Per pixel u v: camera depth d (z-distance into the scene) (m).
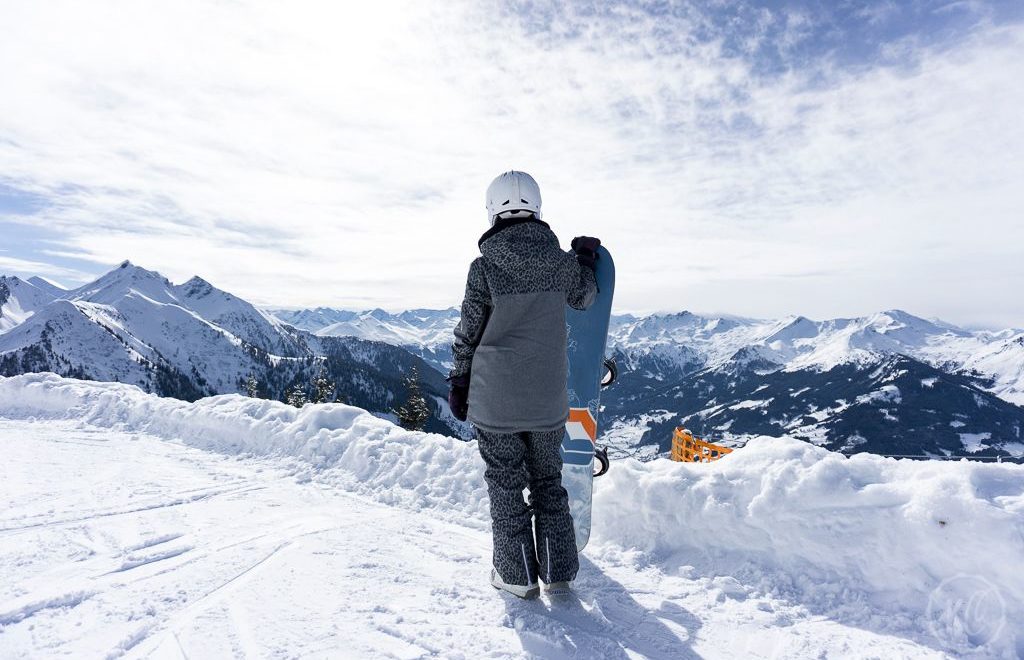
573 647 1.89
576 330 2.69
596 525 3.04
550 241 2.17
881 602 2.19
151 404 5.92
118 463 4.28
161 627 1.91
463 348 2.24
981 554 2.04
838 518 2.38
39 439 5.10
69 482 3.70
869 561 2.28
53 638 1.81
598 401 2.68
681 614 2.20
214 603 2.08
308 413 4.89
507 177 2.20
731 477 2.79
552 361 2.14
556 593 2.22
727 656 1.90
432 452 3.96
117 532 2.79
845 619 2.14
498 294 2.11
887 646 1.95
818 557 2.40
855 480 2.49
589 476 2.64
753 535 2.58
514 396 2.10
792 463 2.64
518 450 2.22
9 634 1.83
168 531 2.82
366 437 4.33
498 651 1.84
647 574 2.59
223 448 4.87
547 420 2.13
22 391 6.83
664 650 1.92
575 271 2.25
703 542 2.71
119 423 5.88
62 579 2.25
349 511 3.30
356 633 1.91
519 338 2.11
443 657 1.79
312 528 2.96
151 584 2.23
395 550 2.69
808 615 2.18
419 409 48.16
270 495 3.57
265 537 2.80
